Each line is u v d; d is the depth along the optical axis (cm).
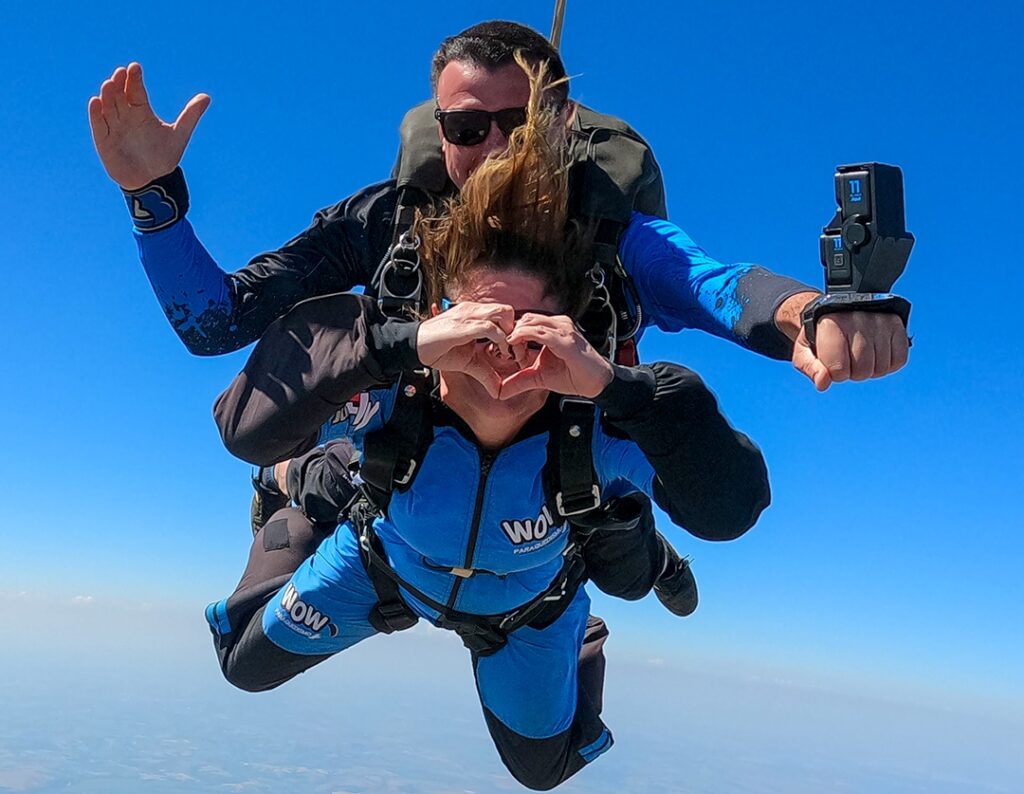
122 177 120
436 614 162
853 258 89
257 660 182
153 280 126
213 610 188
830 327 89
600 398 105
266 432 115
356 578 170
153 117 119
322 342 115
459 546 138
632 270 132
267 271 135
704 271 121
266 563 193
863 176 88
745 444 119
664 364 117
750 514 119
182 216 125
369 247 142
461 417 127
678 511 119
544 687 175
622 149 139
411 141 142
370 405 126
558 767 190
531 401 123
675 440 109
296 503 196
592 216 130
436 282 123
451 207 123
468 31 140
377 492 137
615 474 130
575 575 168
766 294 106
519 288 118
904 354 89
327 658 183
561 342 102
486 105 134
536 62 137
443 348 103
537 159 117
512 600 157
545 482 129
